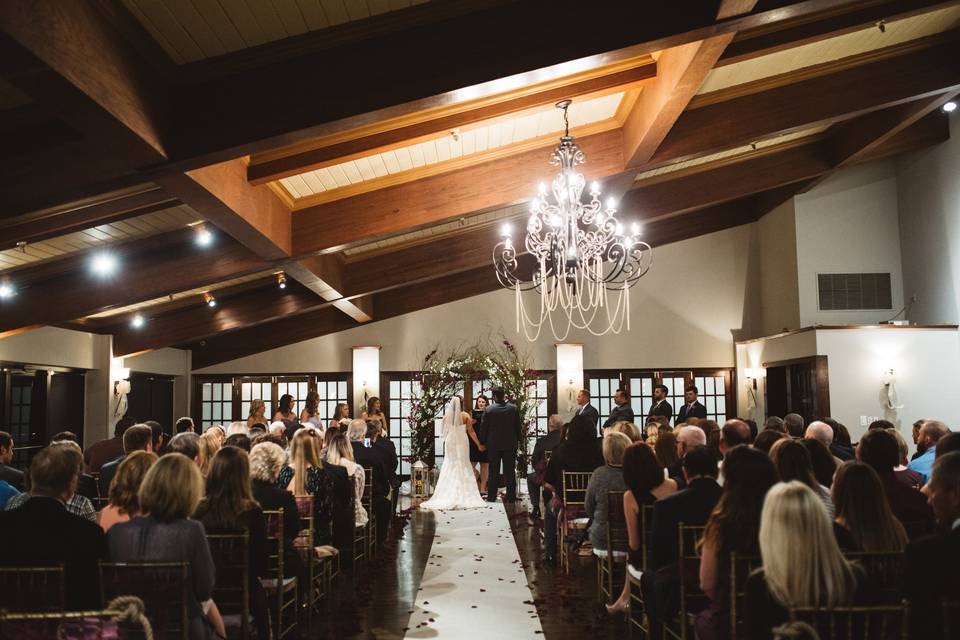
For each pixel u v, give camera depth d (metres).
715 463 4.20
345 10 4.90
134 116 4.73
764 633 2.50
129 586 3.08
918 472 5.72
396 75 5.30
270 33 4.94
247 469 4.09
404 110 5.39
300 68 5.30
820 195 13.52
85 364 12.27
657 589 4.14
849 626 2.26
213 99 5.27
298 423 9.91
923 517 4.08
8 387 10.87
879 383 11.84
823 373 11.88
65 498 3.31
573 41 5.35
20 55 3.75
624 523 5.57
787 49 7.23
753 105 8.82
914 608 2.61
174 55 4.93
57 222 6.73
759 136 8.78
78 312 8.99
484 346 15.59
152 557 3.19
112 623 2.46
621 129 8.96
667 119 7.42
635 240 8.92
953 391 11.77
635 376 15.46
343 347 15.86
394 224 8.66
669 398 15.45
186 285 8.95
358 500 7.14
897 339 11.89
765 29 6.84
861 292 13.26
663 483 4.80
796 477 3.79
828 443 5.95
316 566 5.97
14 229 6.72
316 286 10.96
